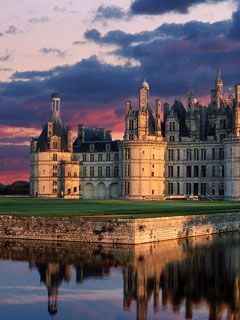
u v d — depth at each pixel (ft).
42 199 584.40
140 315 145.89
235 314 147.23
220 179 644.27
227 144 612.70
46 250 238.27
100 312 148.15
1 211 321.52
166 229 280.72
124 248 246.68
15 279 183.21
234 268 203.31
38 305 153.99
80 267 202.08
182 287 174.50
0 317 143.64
